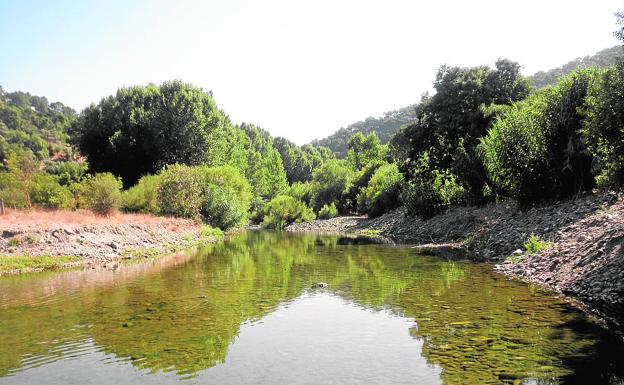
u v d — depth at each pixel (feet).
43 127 471.62
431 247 85.81
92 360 26.89
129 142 181.78
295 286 49.65
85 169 187.01
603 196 62.08
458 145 111.14
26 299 43.60
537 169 75.92
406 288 46.57
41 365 26.16
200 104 199.82
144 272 60.75
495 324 32.22
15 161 126.00
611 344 27.25
